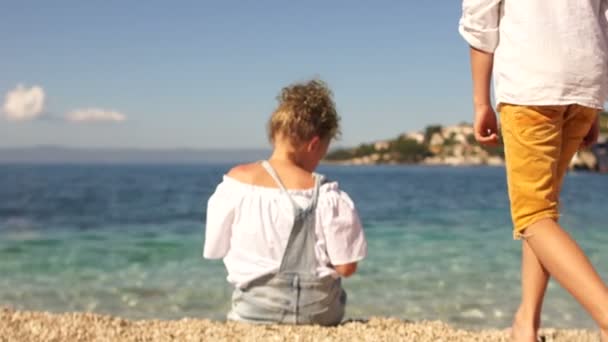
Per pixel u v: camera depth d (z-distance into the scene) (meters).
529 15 2.37
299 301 3.18
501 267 7.69
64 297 6.01
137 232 11.78
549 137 2.30
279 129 3.29
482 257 8.48
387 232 11.63
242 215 3.22
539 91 2.29
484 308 5.60
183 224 13.34
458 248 9.38
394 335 3.04
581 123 2.42
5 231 11.90
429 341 2.98
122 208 18.20
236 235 3.23
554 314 5.30
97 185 38.16
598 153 87.31
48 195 25.61
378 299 5.95
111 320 3.42
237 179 3.29
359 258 3.21
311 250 3.18
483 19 2.46
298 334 3.02
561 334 3.27
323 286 3.19
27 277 7.07
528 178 2.31
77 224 13.30
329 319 3.28
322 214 3.18
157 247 9.63
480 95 2.51
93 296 6.07
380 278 6.96
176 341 2.98
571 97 2.29
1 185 36.72
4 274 7.25
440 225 12.88
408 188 36.75
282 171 3.27
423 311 5.48
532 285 2.61
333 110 3.33
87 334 3.12
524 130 2.31
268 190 3.22
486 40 2.47
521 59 2.35
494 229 12.09
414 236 10.97
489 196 26.25
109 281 6.83
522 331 2.60
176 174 77.81
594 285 2.12
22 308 5.53
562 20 2.34
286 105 3.27
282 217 3.18
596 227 12.09
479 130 2.53
